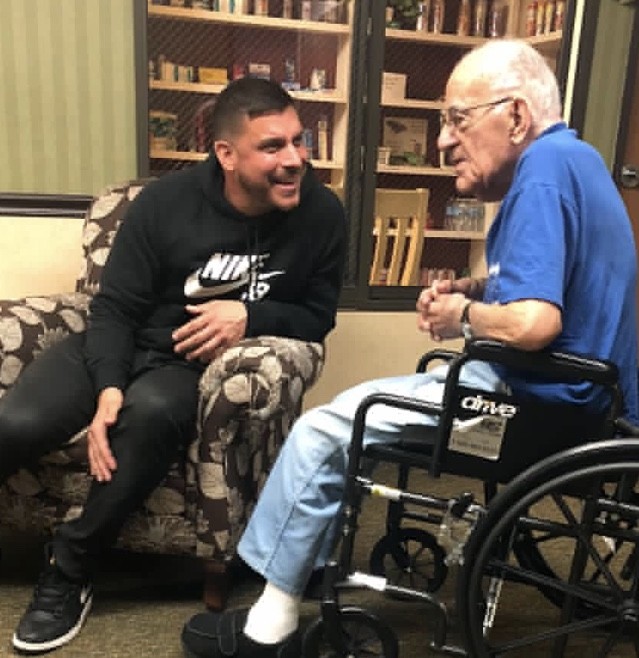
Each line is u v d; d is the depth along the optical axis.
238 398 1.44
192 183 1.69
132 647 1.46
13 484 1.57
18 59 2.20
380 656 1.33
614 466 1.08
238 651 1.35
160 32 2.51
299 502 1.29
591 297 1.19
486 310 1.16
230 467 1.50
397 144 2.89
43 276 2.34
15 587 1.67
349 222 2.64
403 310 2.68
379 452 1.27
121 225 1.72
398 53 2.84
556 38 2.72
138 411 1.45
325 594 1.26
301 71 2.75
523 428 1.18
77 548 1.48
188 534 1.54
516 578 1.30
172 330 1.68
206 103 2.59
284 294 1.74
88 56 2.24
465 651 1.24
